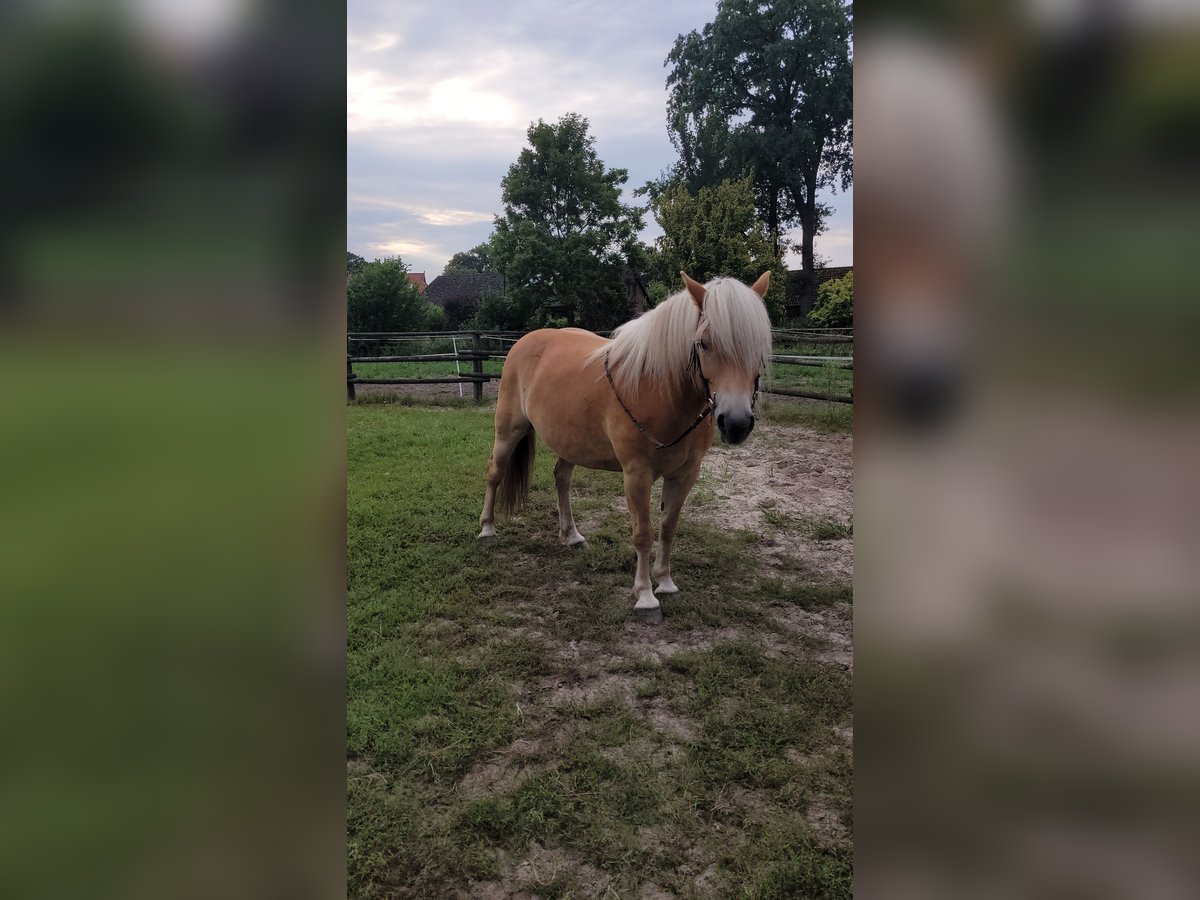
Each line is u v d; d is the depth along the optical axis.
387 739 2.22
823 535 4.18
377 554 3.73
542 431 3.50
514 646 2.83
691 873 1.75
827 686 2.56
